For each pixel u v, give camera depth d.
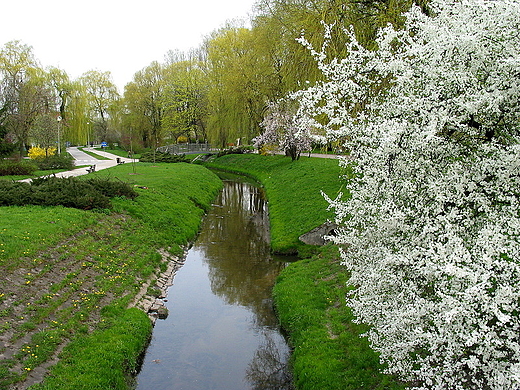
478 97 6.12
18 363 8.00
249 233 22.12
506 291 4.75
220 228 23.30
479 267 5.06
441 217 5.79
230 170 51.22
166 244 17.97
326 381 8.34
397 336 6.29
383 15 13.50
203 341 11.11
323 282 13.11
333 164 31.38
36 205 16.89
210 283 15.17
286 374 9.59
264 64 35.44
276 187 32.25
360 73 8.38
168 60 71.88
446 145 6.69
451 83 6.70
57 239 13.50
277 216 23.05
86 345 9.36
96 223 16.45
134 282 13.33
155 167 40.69
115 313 11.09
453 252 5.33
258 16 33.97
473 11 6.59
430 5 7.79
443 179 6.45
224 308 13.11
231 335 11.44
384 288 6.80
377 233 7.10
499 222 5.80
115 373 8.73
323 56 8.36
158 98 64.25
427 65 6.90
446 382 5.37
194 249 19.30
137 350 10.09
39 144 46.47
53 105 51.50
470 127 6.55
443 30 6.70
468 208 6.39
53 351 8.73
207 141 66.88
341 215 7.93
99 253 14.04
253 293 14.23
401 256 5.89
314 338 10.05
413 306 5.64
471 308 4.86
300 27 18.84
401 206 6.75
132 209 19.50
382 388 7.57
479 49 6.38
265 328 11.83
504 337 5.55
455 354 5.21
